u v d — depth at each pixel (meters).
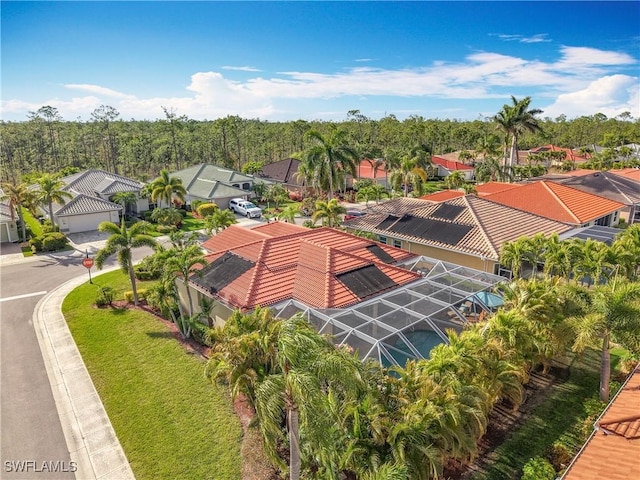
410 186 75.31
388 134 108.12
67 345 23.16
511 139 69.44
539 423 16.55
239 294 21.64
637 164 81.38
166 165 91.50
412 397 12.28
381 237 35.59
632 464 11.73
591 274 23.84
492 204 34.66
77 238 46.66
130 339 23.48
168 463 14.76
